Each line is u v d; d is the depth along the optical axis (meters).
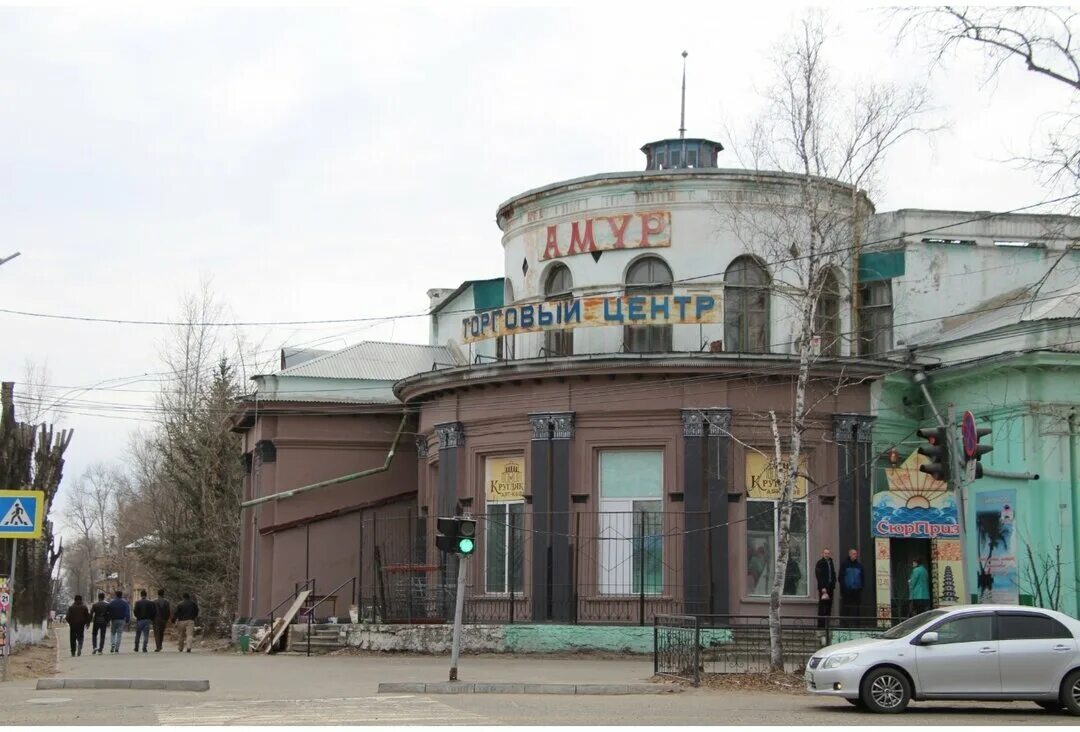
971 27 19.83
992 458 30.58
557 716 17.14
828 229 26.34
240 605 42.81
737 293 32.72
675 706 18.92
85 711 18.31
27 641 38.91
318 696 20.77
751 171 32.38
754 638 27.00
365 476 39.88
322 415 40.31
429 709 18.33
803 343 25.28
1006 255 35.53
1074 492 29.31
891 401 32.06
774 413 25.64
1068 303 30.83
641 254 33.09
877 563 30.64
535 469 31.44
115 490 130.75
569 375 31.11
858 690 18.39
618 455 31.31
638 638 29.28
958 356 31.92
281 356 47.59
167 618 40.19
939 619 18.88
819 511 30.83
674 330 32.56
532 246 35.03
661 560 30.42
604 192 33.47
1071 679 18.55
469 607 32.25
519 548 32.00
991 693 18.48
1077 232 35.25
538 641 29.80
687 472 30.25
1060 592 28.70
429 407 35.12
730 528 30.20
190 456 54.03
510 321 32.19
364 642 32.12
